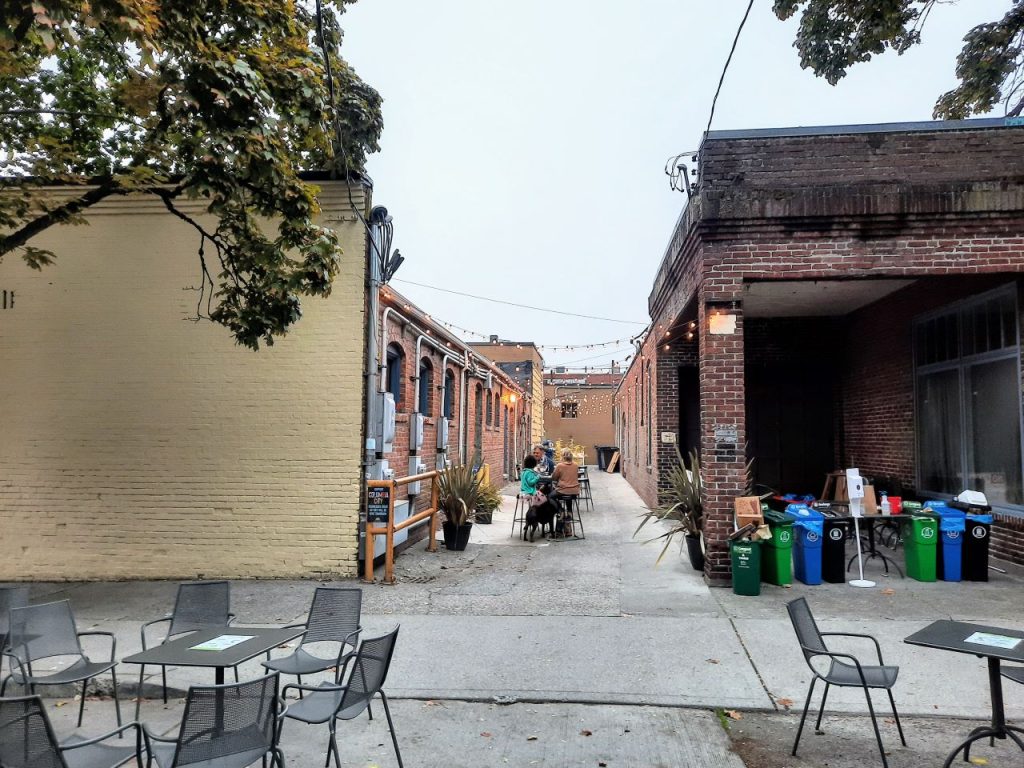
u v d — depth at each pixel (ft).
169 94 23.39
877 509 31.24
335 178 31.37
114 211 32.09
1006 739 15.19
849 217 28.45
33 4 15.58
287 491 30.81
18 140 25.84
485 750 14.98
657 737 15.48
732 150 29.19
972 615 23.73
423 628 23.04
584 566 32.91
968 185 27.99
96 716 17.29
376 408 31.35
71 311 31.94
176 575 30.68
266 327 26.08
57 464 31.45
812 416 50.52
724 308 29.04
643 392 63.87
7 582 30.81
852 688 17.84
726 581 28.35
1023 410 29.71
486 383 64.54
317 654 20.95
